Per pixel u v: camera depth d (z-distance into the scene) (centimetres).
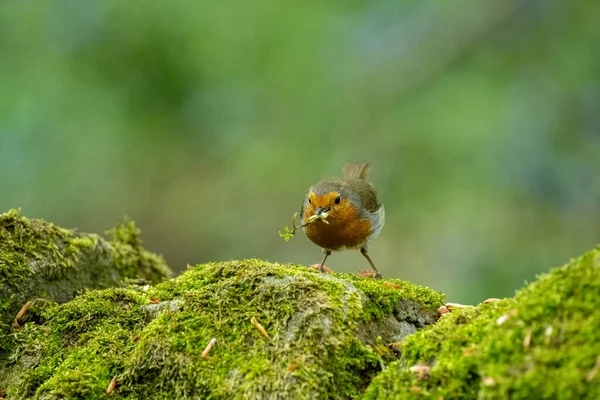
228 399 397
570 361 329
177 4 1491
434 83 1595
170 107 1523
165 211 1575
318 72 1584
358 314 432
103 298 519
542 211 1386
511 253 1352
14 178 1423
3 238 549
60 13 1460
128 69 1480
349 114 1589
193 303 452
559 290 360
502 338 358
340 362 406
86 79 1456
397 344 440
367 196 827
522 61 1529
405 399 370
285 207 1568
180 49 1485
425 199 1462
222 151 1595
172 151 1570
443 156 1485
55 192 1465
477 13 1600
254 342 419
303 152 1583
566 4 1510
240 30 1523
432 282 1363
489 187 1421
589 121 1430
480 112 1481
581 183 1391
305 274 462
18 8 1454
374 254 1452
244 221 1565
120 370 452
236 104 1588
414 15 1645
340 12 1598
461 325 398
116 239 746
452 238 1404
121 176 1542
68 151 1467
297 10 1556
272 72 1550
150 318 498
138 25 1467
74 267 601
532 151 1427
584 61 1455
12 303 528
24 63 1433
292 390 388
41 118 1419
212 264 552
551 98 1458
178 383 419
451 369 367
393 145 1542
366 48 1636
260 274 455
